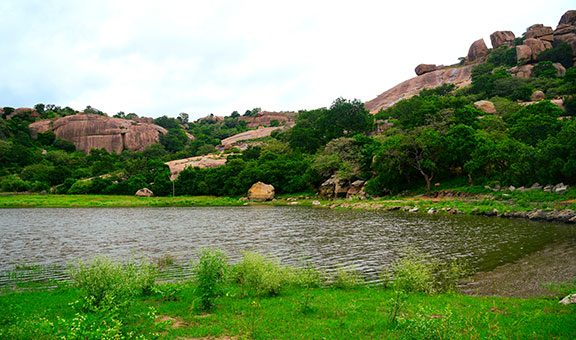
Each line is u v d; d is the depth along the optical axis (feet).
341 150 277.44
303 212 191.11
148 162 386.73
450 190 188.03
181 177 331.16
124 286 43.14
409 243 94.63
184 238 116.16
